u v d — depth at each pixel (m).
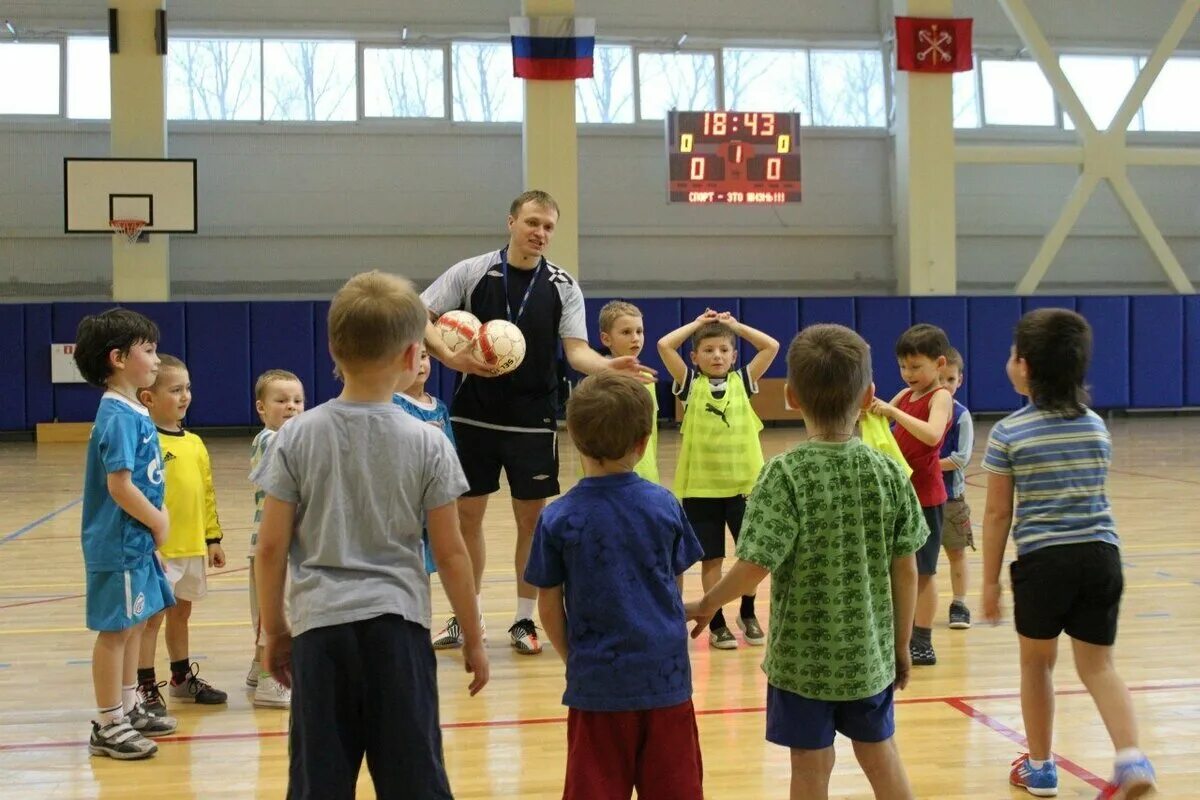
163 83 12.47
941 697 3.59
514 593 5.21
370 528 2.03
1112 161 14.60
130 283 12.85
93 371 3.01
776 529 2.19
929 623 3.97
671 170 13.66
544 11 12.69
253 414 13.16
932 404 3.93
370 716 1.98
